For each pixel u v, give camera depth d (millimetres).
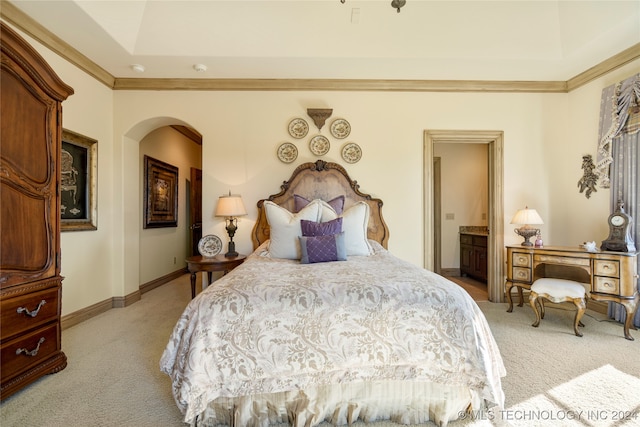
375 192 3559
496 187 3604
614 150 2990
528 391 1736
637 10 2355
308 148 3559
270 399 1456
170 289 4344
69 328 2797
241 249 3539
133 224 3666
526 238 3289
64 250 2822
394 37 2924
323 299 1510
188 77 3422
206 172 3533
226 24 2834
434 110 3578
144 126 3609
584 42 2773
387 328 1474
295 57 2992
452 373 1447
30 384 1835
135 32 2824
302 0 2703
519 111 3604
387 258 2525
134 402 1672
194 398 1342
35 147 1865
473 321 1489
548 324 2840
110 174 3432
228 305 1485
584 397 1682
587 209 3352
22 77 1770
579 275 3322
